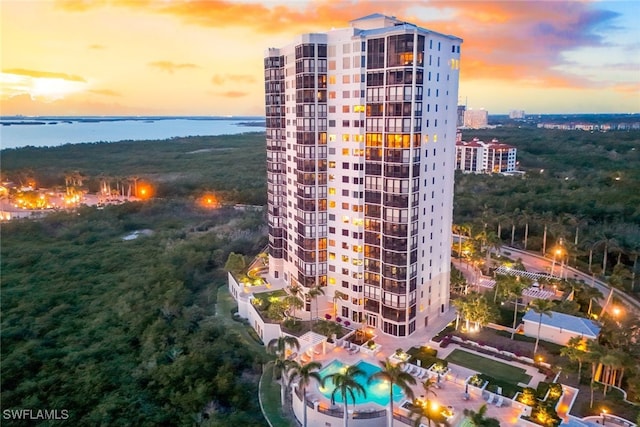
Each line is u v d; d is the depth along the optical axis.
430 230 74.62
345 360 66.38
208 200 186.50
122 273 105.19
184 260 111.19
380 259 72.69
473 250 99.56
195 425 56.59
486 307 71.75
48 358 70.50
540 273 99.25
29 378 65.94
